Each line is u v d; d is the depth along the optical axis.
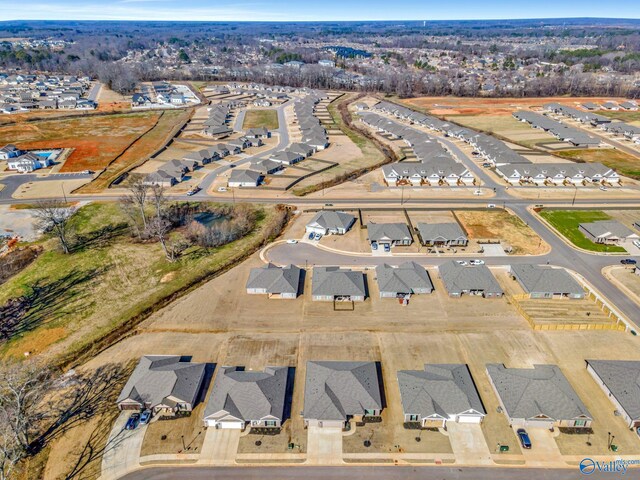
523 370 57.19
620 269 83.06
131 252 90.94
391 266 81.38
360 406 52.72
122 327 68.62
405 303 73.06
